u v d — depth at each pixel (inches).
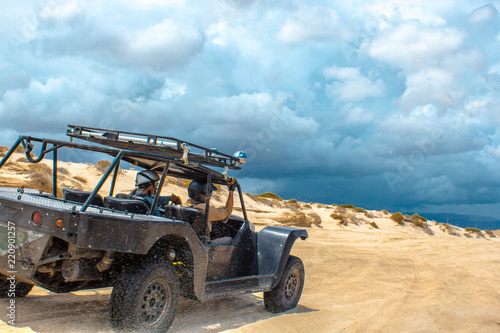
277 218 936.9
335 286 312.3
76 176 787.4
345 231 949.2
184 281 185.0
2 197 154.7
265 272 216.4
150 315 156.3
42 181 588.1
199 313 204.8
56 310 179.0
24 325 154.1
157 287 158.6
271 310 222.1
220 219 210.5
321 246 554.3
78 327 158.9
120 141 184.4
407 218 2001.7
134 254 160.6
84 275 151.8
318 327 201.2
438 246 700.7
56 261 154.4
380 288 317.1
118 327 148.9
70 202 171.5
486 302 294.7
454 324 232.4
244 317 206.2
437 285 339.0
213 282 185.2
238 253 211.6
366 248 591.5
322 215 1449.3
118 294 149.1
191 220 190.2
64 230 137.3
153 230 153.7
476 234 2193.7
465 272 426.6
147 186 200.7
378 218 1972.2
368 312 241.3
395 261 474.3
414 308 259.1
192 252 170.9
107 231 141.6
